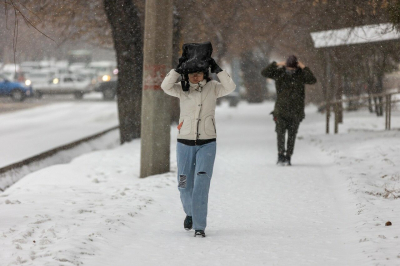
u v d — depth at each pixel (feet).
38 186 96.17
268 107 404.57
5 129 233.14
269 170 112.37
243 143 167.32
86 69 472.03
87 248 56.03
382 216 69.67
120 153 143.95
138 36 174.91
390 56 160.45
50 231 62.28
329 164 118.62
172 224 70.49
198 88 64.13
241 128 226.79
